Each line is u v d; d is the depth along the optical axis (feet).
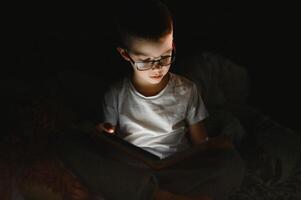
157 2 4.95
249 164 6.35
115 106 5.69
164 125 5.56
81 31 8.29
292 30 9.25
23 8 8.46
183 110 5.60
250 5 9.55
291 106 8.21
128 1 5.00
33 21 8.29
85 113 6.56
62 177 5.33
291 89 8.48
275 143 6.41
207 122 6.81
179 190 5.10
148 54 4.87
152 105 5.49
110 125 5.76
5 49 7.75
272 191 6.07
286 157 6.28
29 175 5.29
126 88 5.57
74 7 8.66
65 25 8.34
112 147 5.01
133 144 5.27
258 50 8.95
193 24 8.97
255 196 6.02
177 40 8.64
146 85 5.39
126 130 5.68
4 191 5.32
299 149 6.40
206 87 7.13
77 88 6.71
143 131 5.59
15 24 8.18
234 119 6.88
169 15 4.92
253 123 7.12
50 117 5.65
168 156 5.24
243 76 7.59
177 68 7.33
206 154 5.11
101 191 5.34
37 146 5.44
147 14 4.81
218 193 5.38
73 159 5.27
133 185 5.06
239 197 6.02
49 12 8.50
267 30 9.21
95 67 7.84
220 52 8.68
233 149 5.38
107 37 8.25
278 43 9.07
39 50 7.84
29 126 5.52
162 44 4.79
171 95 5.50
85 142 5.23
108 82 7.44
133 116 5.57
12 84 6.33
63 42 8.07
